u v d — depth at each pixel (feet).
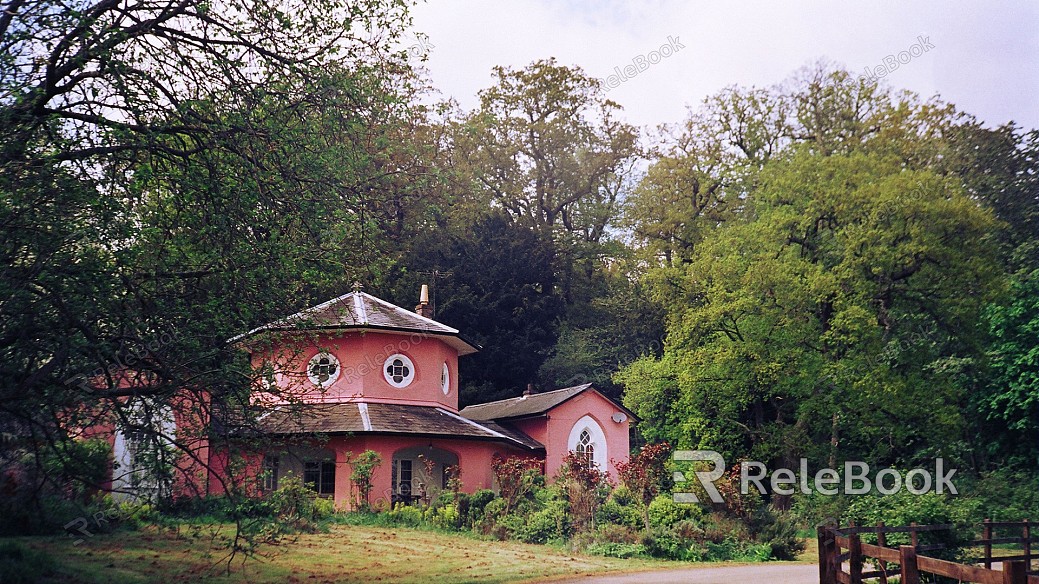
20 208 42.52
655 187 191.52
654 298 173.58
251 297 50.37
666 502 92.68
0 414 47.67
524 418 134.00
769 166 150.10
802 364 133.08
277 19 53.72
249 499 52.26
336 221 53.31
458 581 60.85
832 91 162.20
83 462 53.72
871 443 142.82
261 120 51.37
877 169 139.85
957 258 130.82
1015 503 110.01
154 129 47.78
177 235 50.57
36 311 42.96
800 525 118.52
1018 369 125.70
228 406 50.08
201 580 55.16
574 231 220.23
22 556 51.06
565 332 196.34
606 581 63.52
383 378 110.73
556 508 90.94
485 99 205.67
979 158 161.17
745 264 141.08
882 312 139.85
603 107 212.84
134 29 50.29
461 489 104.27
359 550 73.72
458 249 188.03
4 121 42.06
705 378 141.90
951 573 36.14
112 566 56.49
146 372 49.55
